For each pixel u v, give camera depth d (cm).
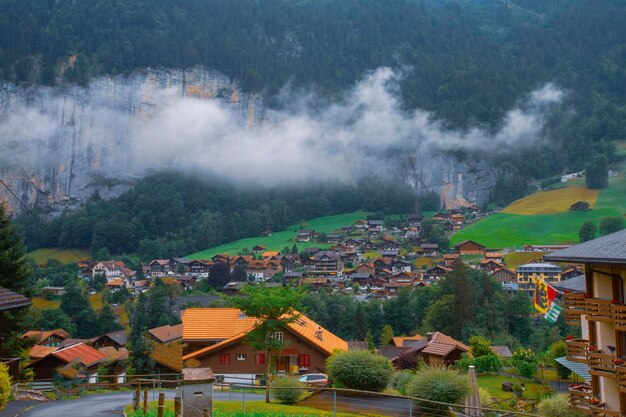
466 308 9888
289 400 2823
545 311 3266
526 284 14712
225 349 4359
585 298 2473
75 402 2994
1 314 3052
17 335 4297
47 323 11300
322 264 18888
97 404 2892
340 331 11406
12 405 2803
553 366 4756
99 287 17450
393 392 2838
